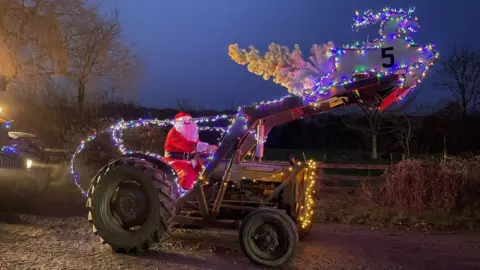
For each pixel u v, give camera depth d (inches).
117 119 566.9
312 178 292.5
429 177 413.4
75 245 270.5
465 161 429.4
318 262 257.8
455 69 874.8
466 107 871.1
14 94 584.1
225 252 267.9
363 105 263.1
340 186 506.9
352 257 270.8
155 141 548.1
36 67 580.1
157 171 258.5
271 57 271.0
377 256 275.6
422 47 240.5
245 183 282.0
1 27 545.3
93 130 546.0
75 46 598.5
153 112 735.7
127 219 258.7
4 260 236.2
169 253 261.1
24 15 556.1
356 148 937.5
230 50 274.7
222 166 273.1
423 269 253.3
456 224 363.3
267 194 277.4
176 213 271.7
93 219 257.0
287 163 295.6
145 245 253.8
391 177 426.3
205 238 295.6
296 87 267.1
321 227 353.7
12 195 387.9
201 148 271.1
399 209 404.8
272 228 245.8
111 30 618.2
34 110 604.7
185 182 267.9
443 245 307.0
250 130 262.8
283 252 243.8
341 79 247.4
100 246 270.2
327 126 965.2
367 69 244.4
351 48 247.4
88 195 266.4
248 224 246.1
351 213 388.2
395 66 240.8
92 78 619.8
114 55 626.8
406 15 243.9
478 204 403.5
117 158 278.5
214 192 274.2
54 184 470.0
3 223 316.5
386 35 243.6
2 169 373.7
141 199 257.6
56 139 610.9
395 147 821.2
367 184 450.3
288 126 976.3
